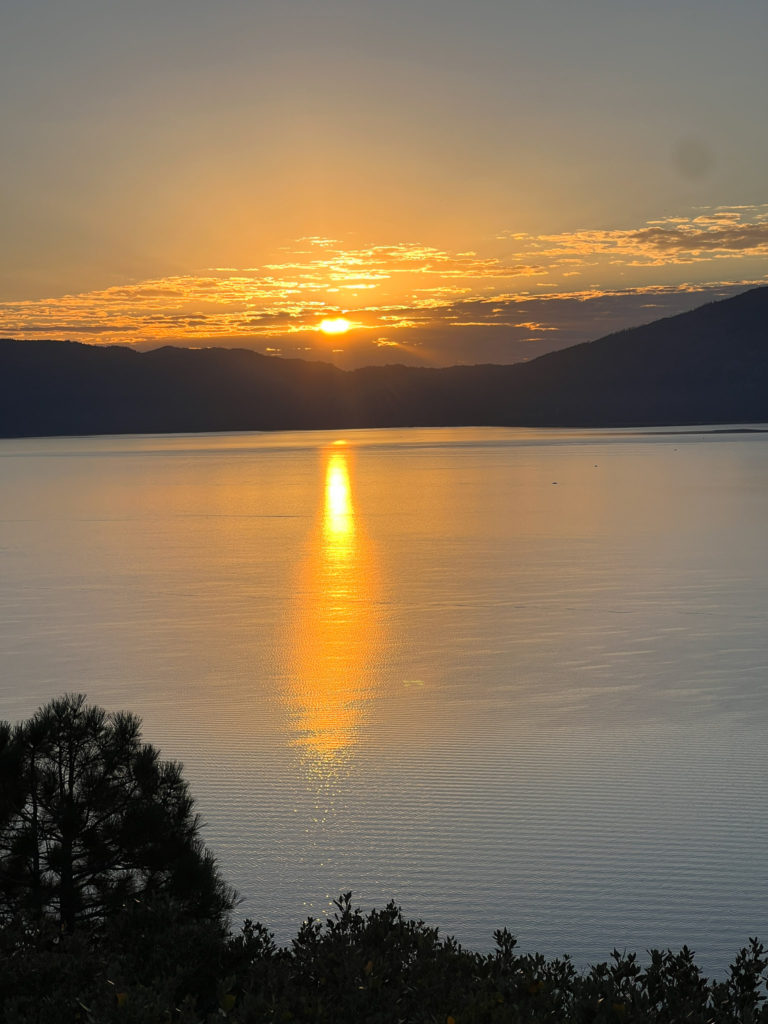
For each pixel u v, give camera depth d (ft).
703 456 633.61
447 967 26.84
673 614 130.21
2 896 32.99
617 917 49.60
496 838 58.29
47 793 33.50
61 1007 25.04
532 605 138.82
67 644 116.88
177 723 83.10
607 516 274.16
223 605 143.23
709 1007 25.93
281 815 62.34
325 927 48.62
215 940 28.73
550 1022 24.18
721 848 56.49
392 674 100.27
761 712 84.02
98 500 365.61
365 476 491.72
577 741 76.84
